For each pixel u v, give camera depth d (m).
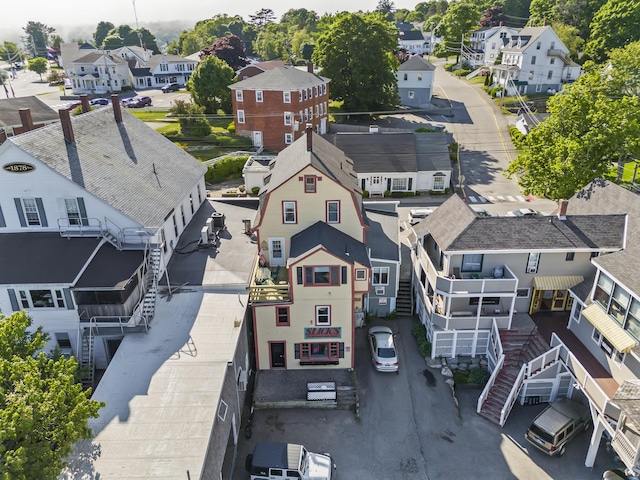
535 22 112.31
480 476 24.20
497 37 105.50
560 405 26.78
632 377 24.66
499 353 29.28
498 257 31.05
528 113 73.19
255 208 43.25
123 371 23.25
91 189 28.62
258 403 28.02
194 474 17.80
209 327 26.62
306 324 29.42
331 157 35.44
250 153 66.56
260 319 29.16
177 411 20.73
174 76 122.50
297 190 30.22
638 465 20.98
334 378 30.00
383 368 30.53
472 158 66.75
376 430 26.80
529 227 30.78
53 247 28.52
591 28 96.50
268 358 30.34
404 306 36.66
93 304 26.61
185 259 33.31
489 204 54.06
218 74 81.31
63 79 131.50
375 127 63.31
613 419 23.16
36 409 15.86
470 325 30.81
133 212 29.50
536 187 42.94
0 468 14.41
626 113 39.41
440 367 31.23
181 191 36.28
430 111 83.81
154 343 25.39
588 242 29.98
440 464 24.84
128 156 35.09
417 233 34.88
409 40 143.50
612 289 26.52
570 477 24.22
